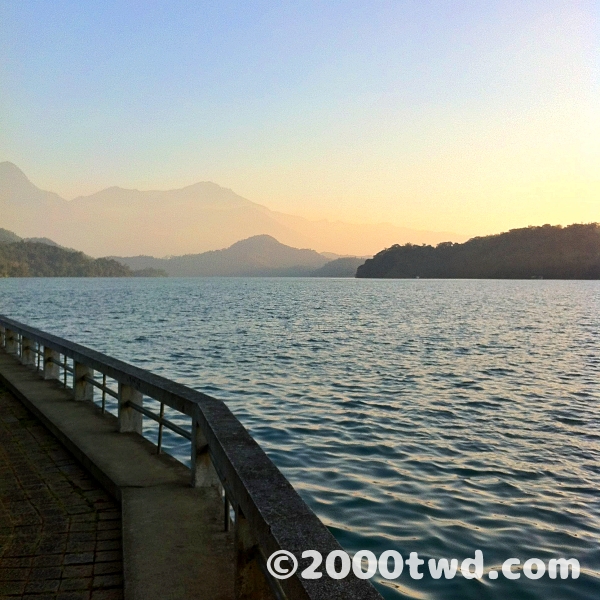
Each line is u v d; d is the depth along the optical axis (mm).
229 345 29031
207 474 5078
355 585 1969
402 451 10211
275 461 9531
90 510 4945
